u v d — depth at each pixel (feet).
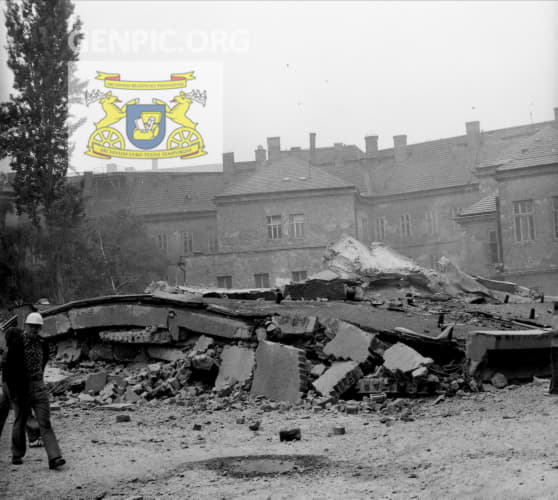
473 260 162.09
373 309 57.06
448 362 47.16
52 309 57.62
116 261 168.66
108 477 27.35
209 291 72.28
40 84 159.43
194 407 43.96
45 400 28.89
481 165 184.44
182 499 24.39
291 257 164.14
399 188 223.92
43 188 156.04
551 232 150.41
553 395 39.78
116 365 55.77
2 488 26.20
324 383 43.96
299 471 27.17
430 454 28.43
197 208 228.84
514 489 23.07
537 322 57.62
